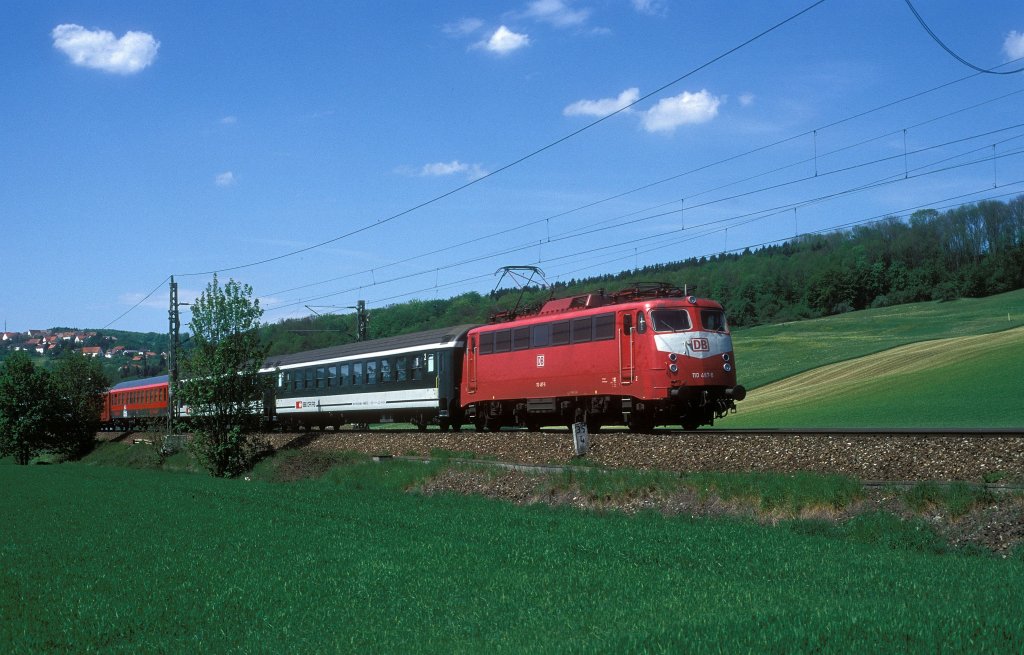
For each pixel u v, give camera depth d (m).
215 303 40.75
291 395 47.75
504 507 22.66
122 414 69.56
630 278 121.00
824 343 98.44
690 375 26.09
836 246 153.25
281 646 10.87
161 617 12.87
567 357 29.25
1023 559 13.48
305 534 20.02
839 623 9.38
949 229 142.88
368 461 33.03
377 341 42.22
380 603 12.88
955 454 17.58
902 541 15.09
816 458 19.80
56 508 28.12
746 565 13.76
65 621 12.91
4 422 63.53
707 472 20.38
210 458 40.25
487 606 12.19
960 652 8.34
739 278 147.75
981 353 63.97
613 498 21.50
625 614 11.12
